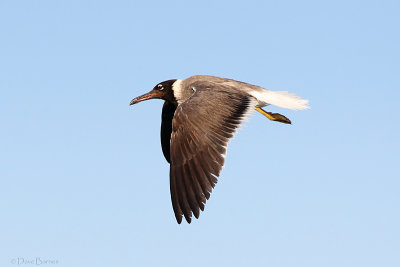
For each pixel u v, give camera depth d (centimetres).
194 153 1373
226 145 1381
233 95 1499
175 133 1405
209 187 1346
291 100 1677
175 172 1375
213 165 1359
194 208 1341
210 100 1453
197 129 1391
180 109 1428
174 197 1365
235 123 1416
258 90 1709
